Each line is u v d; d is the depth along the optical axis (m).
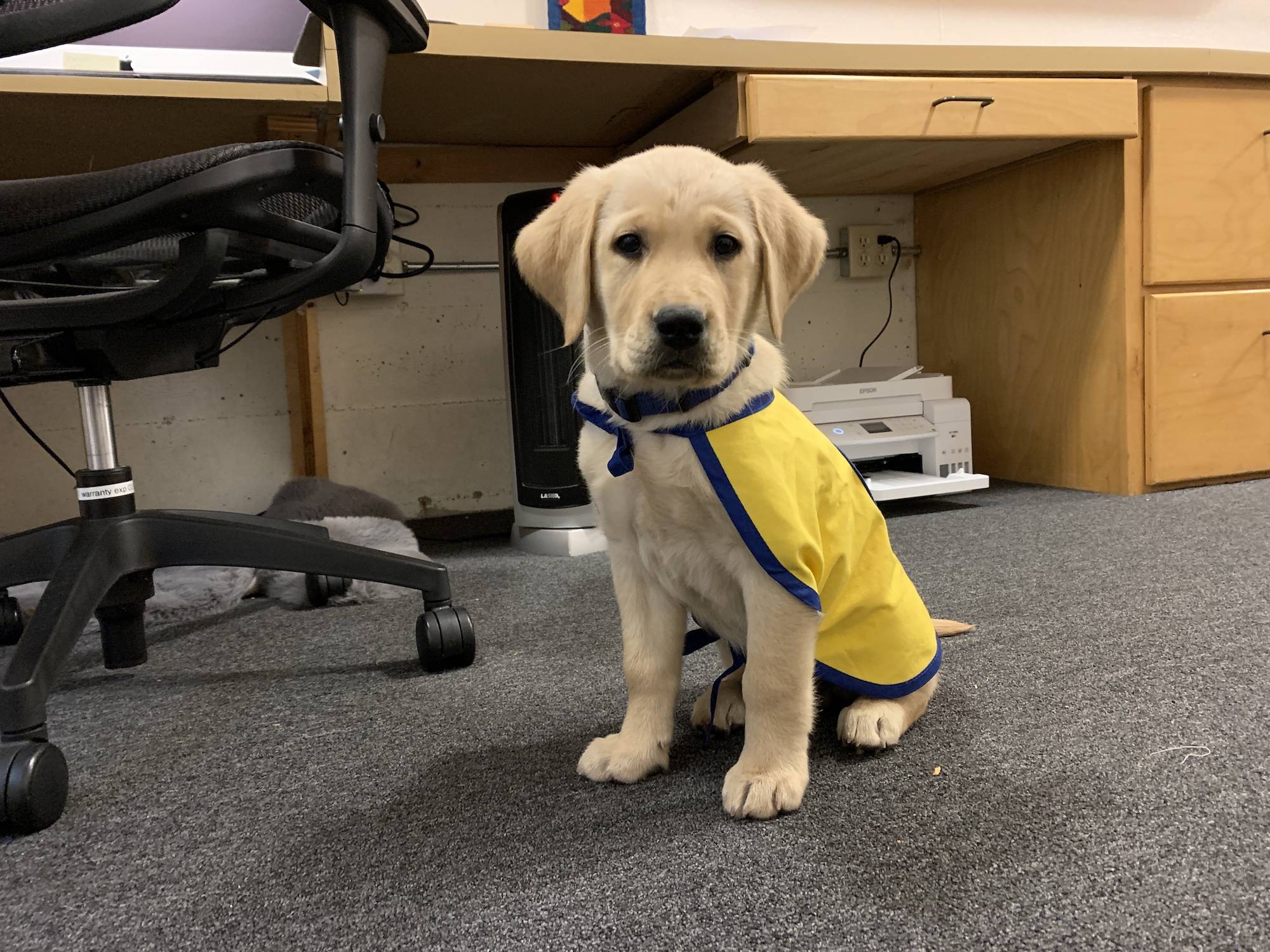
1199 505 1.97
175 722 1.03
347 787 0.84
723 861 0.67
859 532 0.92
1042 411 2.36
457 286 2.32
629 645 0.88
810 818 0.74
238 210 0.85
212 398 2.19
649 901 0.62
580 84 1.81
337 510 1.92
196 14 1.51
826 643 0.88
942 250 2.63
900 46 1.81
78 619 0.93
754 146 1.88
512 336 1.89
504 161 2.32
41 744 0.79
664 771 0.86
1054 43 2.67
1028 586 1.43
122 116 1.55
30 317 0.88
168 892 0.67
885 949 0.56
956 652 1.14
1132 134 1.98
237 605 1.60
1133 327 2.10
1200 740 0.84
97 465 1.13
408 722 1.00
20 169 1.85
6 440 2.03
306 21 1.49
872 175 2.34
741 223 0.89
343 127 0.96
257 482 2.25
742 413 0.81
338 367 2.25
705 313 0.79
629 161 0.93
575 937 0.58
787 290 0.96
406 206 2.12
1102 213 2.11
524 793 0.81
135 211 0.80
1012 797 0.75
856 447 2.13
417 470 2.34
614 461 0.81
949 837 0.69
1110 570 1.49
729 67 1.73
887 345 2.75
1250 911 0.58
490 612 1.46
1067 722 0.91
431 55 1.61
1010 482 2.47
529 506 1.93
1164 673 1.03
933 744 0.88
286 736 0.97
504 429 2.39
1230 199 2.12
